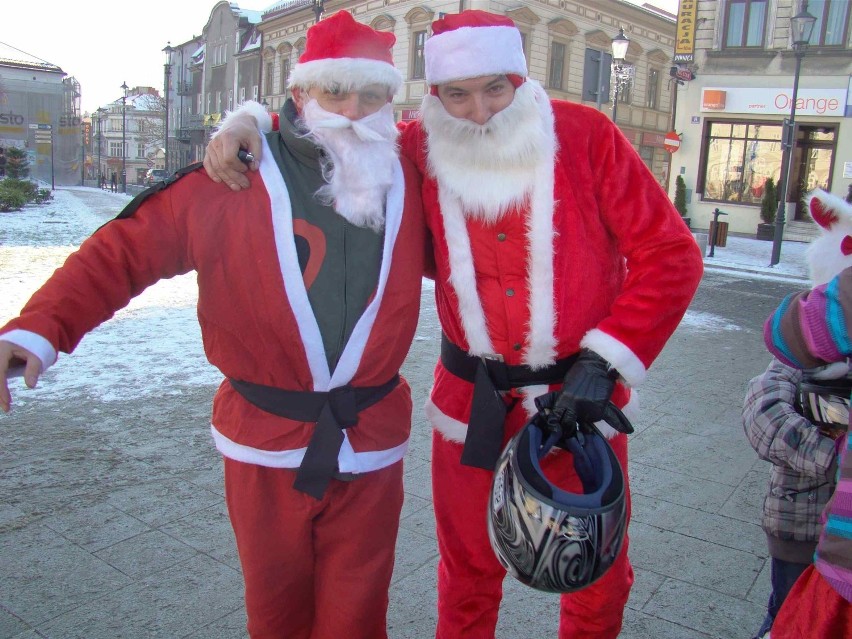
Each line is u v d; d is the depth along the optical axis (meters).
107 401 4.80
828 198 1.84
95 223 19.72
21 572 2.77
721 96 19.41
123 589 2.68
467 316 1.89
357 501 1.80
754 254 15.88
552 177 1.81
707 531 3.27
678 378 5.90
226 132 1.69
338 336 1.72
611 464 1.69
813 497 1.99
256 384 1.75
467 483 2.01
